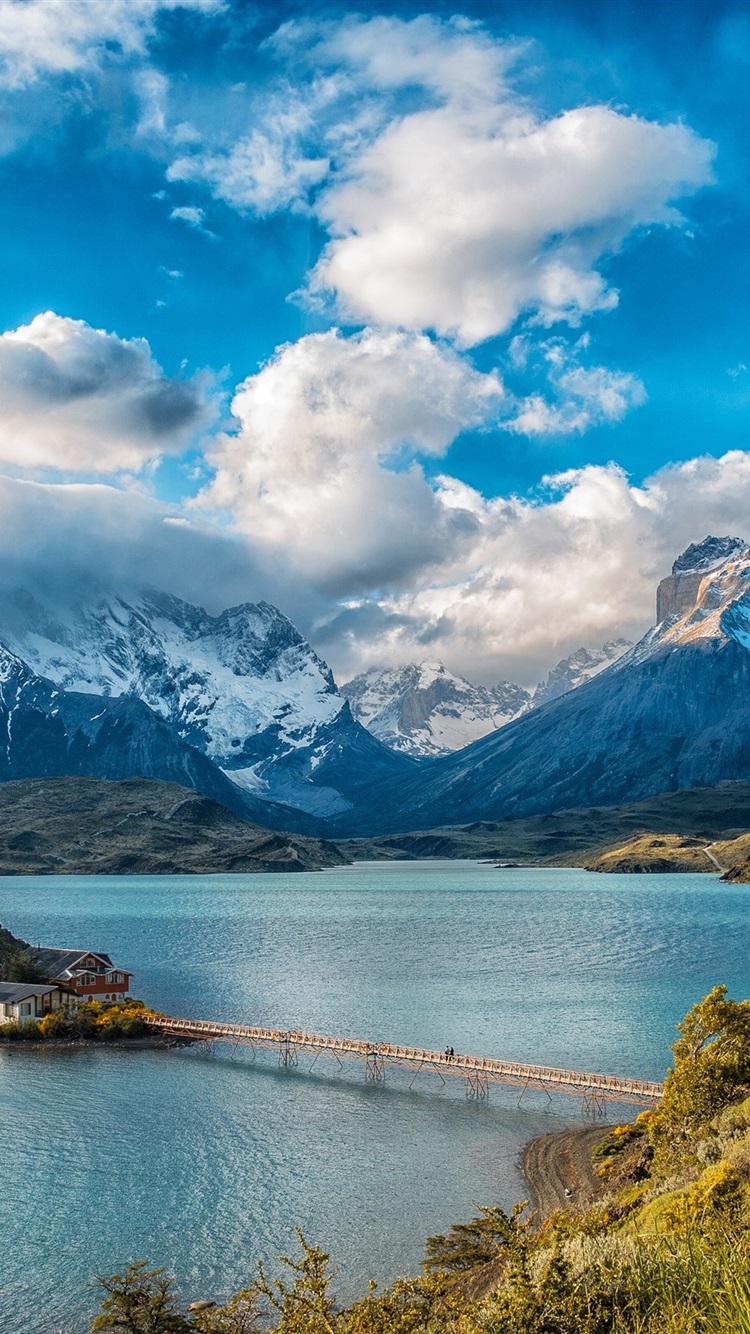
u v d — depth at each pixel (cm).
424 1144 9056
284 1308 3325
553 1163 8431
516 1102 10425
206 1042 13212
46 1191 7950
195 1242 7012
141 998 16375
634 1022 13838
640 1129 8612
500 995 16175
